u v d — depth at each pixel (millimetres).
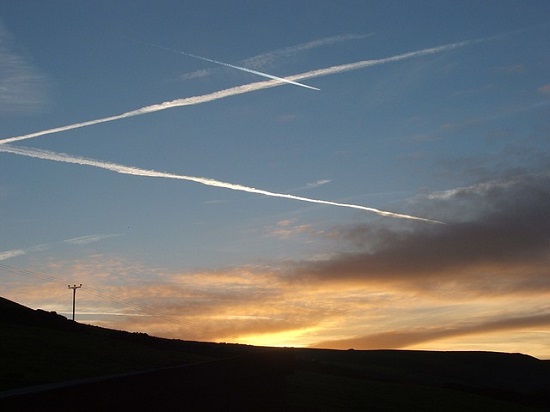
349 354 113000
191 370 18828
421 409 53250
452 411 55156
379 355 113875
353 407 48844
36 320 69375
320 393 53500
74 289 98750
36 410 13297
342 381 64500
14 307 72250
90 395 14836
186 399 18719
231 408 20859
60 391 14008
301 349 113875
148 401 17141
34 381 40031
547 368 117875
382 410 49656
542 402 78125
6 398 12664
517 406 67250
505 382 103562
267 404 22781
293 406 44938
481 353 121250
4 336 56656
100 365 50594
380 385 66438
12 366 44219
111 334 74812
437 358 115000
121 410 16047
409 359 111312
